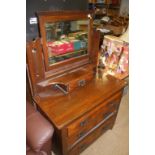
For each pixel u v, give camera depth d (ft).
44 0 2.81
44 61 3.09
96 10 9.80
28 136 2.67
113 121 4.79
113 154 4.44
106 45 5.18
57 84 3.49
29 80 3.07
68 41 3.36
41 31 2.81
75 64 3.75
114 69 5.05
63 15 2.98
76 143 3.58
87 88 3.69
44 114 3.05
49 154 3.39
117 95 4.00
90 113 3.33
